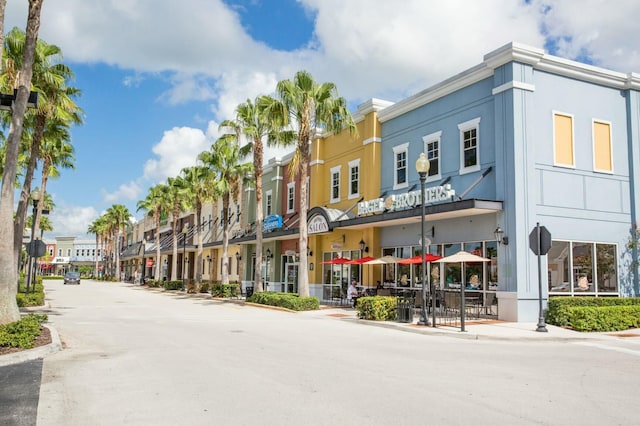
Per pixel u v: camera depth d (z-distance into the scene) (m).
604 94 20.78
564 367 9.73
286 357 10.48
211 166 36.84
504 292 18.02
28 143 27.64
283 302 23.66
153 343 12.45
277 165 37.50
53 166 35.97
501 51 18.86
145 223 84.50
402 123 24.81
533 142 18.83
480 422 6.07
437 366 9.66
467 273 20.36
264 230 34.66
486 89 20.17
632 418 6.32
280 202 37.03
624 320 16.06
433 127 22.84
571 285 18.92
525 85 18.77
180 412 6.39
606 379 8.62
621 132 21.02
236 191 35.31
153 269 78.31
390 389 7.68
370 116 26.52
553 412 6.54
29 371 8.91
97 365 9.49
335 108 23.45
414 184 23.62
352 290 24.48
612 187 20.41
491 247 19.36
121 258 93.19
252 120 28.70
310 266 30.55
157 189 58.47
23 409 6.53
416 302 21.38
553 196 18.98
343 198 28.86
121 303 28.16
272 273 35.25
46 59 21.22
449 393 7.46
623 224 20.44
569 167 19.50
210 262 49.38
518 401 7.06
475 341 13.74
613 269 19.97
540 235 15.40
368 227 25.36
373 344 12.69
